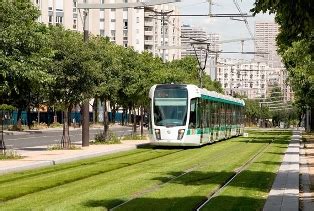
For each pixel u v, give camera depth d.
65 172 23.81
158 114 41.28
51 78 29.02
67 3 106.75
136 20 146.12
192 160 31.31
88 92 35.84
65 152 34.12
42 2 102.69
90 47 39.50
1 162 26.44
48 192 17.48
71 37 35.75
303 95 62.62
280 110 175.38
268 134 79.38
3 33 26.44
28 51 27.62
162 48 53.22
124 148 39.22
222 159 32.19
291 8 12.16
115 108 67.31
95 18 136.38
